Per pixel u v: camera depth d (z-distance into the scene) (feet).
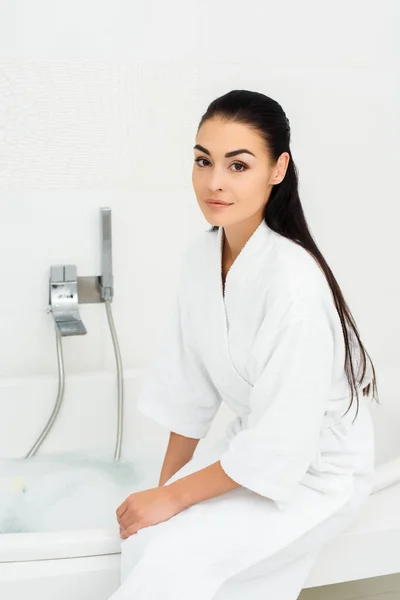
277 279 3.85
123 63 6.57
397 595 6.12
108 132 6.71
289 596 4.27
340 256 7.47
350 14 6.85
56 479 6.57
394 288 7.70
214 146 3.77
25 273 6.89
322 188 7.23
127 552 4.05
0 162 6.61
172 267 7.15
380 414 6.94
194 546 3.84
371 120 7.15
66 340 7.14
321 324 3.80
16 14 6.31
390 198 7.42
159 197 6.95
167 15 6.55
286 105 6.94
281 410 3.77
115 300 7.14
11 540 4.20
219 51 6.70
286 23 6.75
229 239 4.17
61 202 6.79
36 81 6.48
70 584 4.18
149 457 7.02
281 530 3.95
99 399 6.91
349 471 4.25
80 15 6.41
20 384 6.75
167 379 4.85
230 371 4.24
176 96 6.73
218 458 4.50
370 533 4.53
